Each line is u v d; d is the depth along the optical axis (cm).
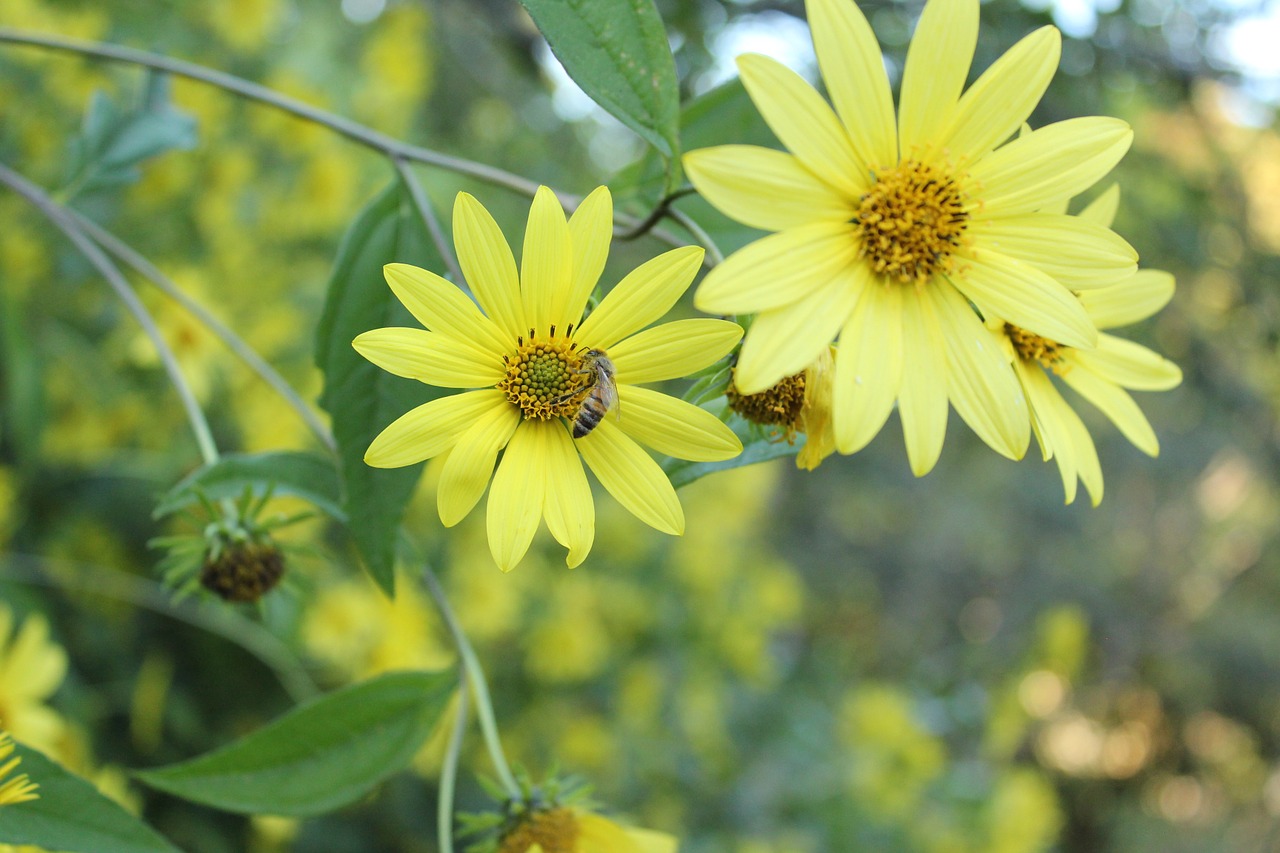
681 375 30
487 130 109
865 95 29
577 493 30
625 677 95
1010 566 190
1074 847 194
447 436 30
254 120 69
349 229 35
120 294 37
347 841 73
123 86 64
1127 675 189
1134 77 74
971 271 30
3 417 63
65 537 65
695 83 66
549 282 29
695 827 95
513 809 35
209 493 35
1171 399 159
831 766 99
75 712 58
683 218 31
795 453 31
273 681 71
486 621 75
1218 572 200
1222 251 91
